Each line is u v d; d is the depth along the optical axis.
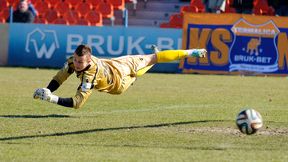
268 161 21.72
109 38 62.94
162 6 77.94
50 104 36.25
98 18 73.56
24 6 68.31
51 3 75.56
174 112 33.88
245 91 45.91
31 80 51.19
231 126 28.98
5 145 23.84
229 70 60.78
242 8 74.06
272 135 26.73
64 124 29.03
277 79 57.16
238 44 60.47
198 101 39.25
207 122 30.14
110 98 40.06
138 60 29.89
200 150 23.42
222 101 39.47
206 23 60.88
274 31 60.06
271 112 34.38
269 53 60.19
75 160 21.58
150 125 29.14
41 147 23.61
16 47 64.94
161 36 62.03
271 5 76.75
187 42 61.44
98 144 24.45
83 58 25.70
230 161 21.59
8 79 51.69
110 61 28.48
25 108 34.38
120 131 27.41
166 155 22.50
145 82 51.69
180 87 48.09
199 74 60.78
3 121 29.58
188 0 78.25
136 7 78.06
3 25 65.00
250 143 24.89
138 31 62.34
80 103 25.75
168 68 62.47
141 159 21.78
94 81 26.61
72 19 73.94
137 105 36.78
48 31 64.25
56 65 64.38
